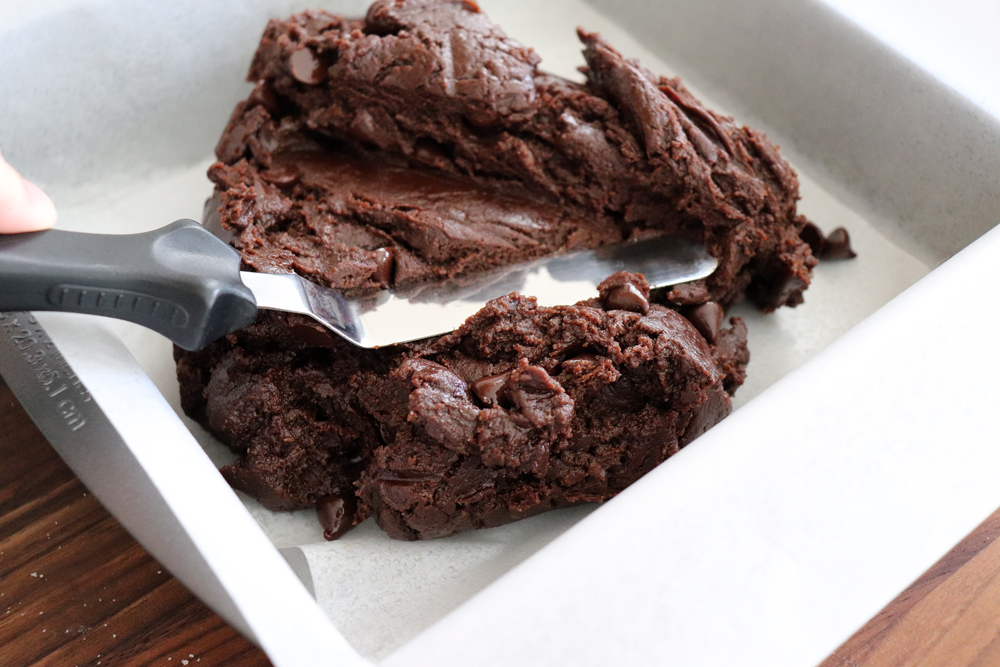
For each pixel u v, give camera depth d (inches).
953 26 15.2
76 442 12.0
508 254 13.8
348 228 13.8
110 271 11.7
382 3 14.4
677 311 14.1
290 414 13.5
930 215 15.4
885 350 11.9
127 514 11.9
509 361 13.1
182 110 16.3
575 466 13.1
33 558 13.2
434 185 14.3
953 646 12.6
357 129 14.3
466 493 12.9
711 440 11.4
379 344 13.1
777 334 15.3
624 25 17.6
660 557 10.9
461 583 13.0
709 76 17.0
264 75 14.5
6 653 12.6
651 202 14.2
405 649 10.6
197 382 14.0
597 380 12.9
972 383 11.7
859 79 15.4
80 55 15.2
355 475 13.8
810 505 11.2
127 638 12.7
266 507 13.8
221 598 11.1
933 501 11.2
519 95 13.9
